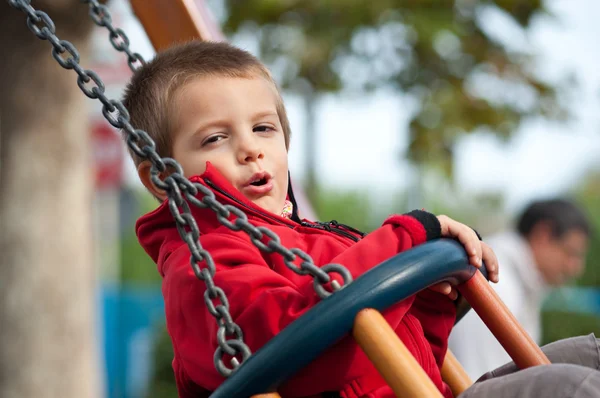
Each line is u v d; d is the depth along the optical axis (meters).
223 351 1.66
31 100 3.94
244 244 1.87
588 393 1.59
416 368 1.54
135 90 2.15
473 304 1.85
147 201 15.68
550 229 4.08
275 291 1.71
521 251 3.97
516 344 1.83
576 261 4.16
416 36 8.37
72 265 4.06
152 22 2.60
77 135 4.07
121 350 10.62
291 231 1.97
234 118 2.02
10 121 3.97
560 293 9.59
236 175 2.00
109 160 7.64
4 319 4.00
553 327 8.62
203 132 2.02
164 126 2.06
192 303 1.82
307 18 8.61
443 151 8.78
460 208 19.17
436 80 8.77
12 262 4.00
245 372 1.59
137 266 14.17
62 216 4.04
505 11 8.73
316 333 1.56
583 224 4.15
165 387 8.73
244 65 2.10
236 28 8.62
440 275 1.68
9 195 4.00
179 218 1.68
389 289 1.59
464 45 8.71
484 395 1.66
